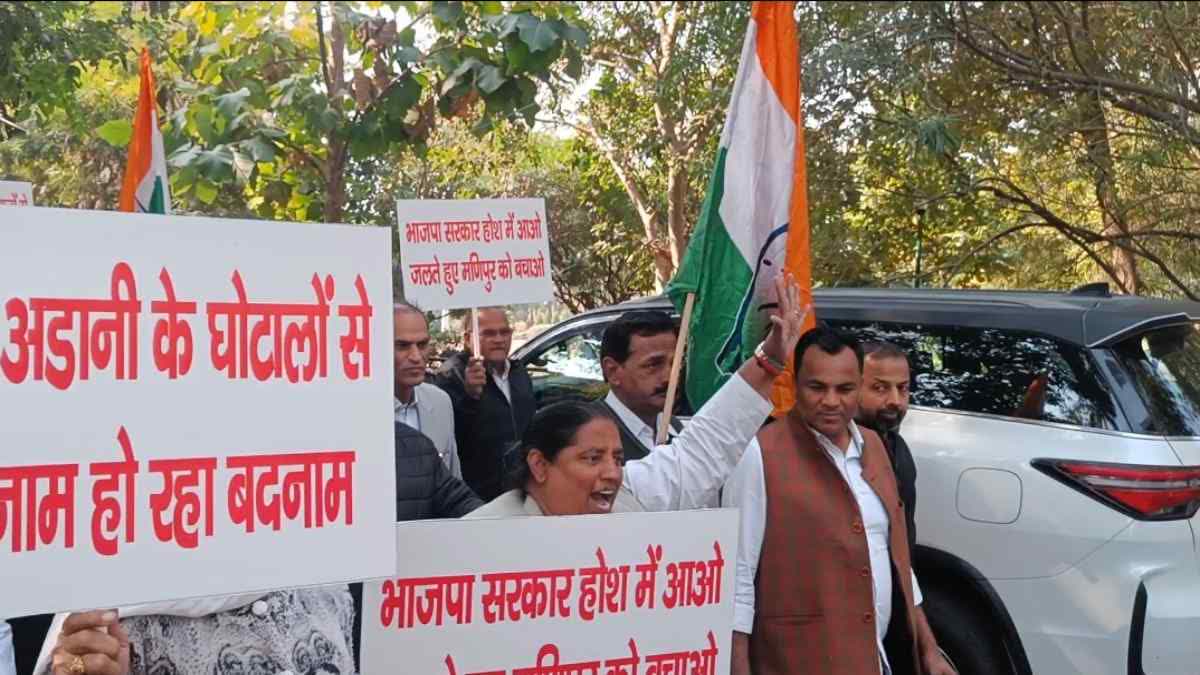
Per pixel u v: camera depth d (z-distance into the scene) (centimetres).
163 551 226
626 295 2272
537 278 703
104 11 1082
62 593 218
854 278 1218
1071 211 1169
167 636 272
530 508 332
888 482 406
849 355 383
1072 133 1070
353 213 1396
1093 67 1062
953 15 1081
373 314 248
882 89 1087
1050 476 491
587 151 2100
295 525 238
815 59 1079
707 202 422
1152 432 484
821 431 387
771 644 377
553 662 288
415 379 532
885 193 1196
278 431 238
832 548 376
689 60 1389
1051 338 520
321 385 243
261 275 239
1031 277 1223
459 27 847
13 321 218
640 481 354
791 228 423
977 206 1185
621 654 294
